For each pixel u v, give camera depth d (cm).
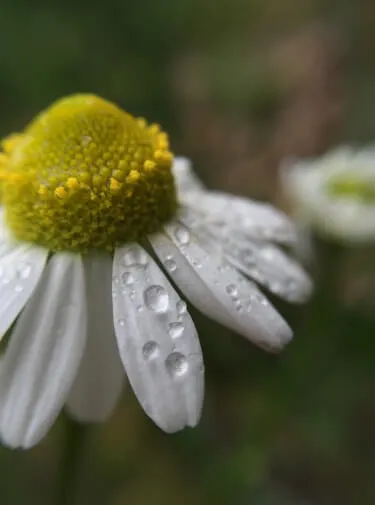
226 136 9
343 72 10
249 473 7
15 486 7
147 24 10
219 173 9
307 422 7
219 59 10
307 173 7
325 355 7
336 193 7
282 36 11
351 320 7
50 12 9
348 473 7
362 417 7
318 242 7
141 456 7
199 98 9
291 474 7
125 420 7
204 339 7
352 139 9
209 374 7
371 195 7
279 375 7
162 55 10
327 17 11
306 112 9
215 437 7
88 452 7
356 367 7
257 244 5
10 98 9
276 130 9
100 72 9
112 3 9
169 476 7
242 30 11
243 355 7
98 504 7
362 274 7
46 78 9
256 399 7
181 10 10
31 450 7
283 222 5
